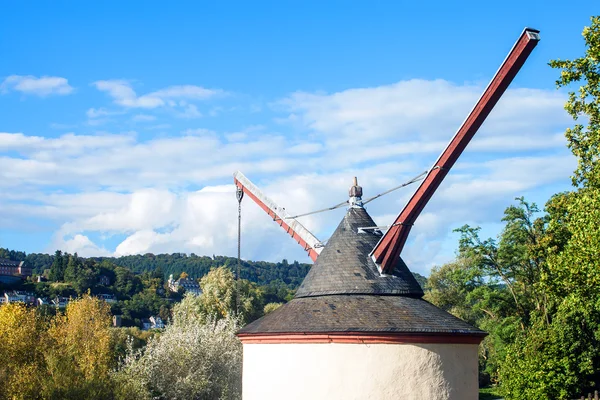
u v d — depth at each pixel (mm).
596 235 27734
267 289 142000
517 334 51250
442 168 21141
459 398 20891
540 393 41938
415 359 20438
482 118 20406
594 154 29625
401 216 21953
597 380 43844
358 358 20469
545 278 33156
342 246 23297
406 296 22422
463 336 21141
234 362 41312
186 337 40969
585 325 43156
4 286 151000
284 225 30453
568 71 29062
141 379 37062
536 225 53875
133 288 174250
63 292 156875
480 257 56500
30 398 35844
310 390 20781
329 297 22297
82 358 43219
